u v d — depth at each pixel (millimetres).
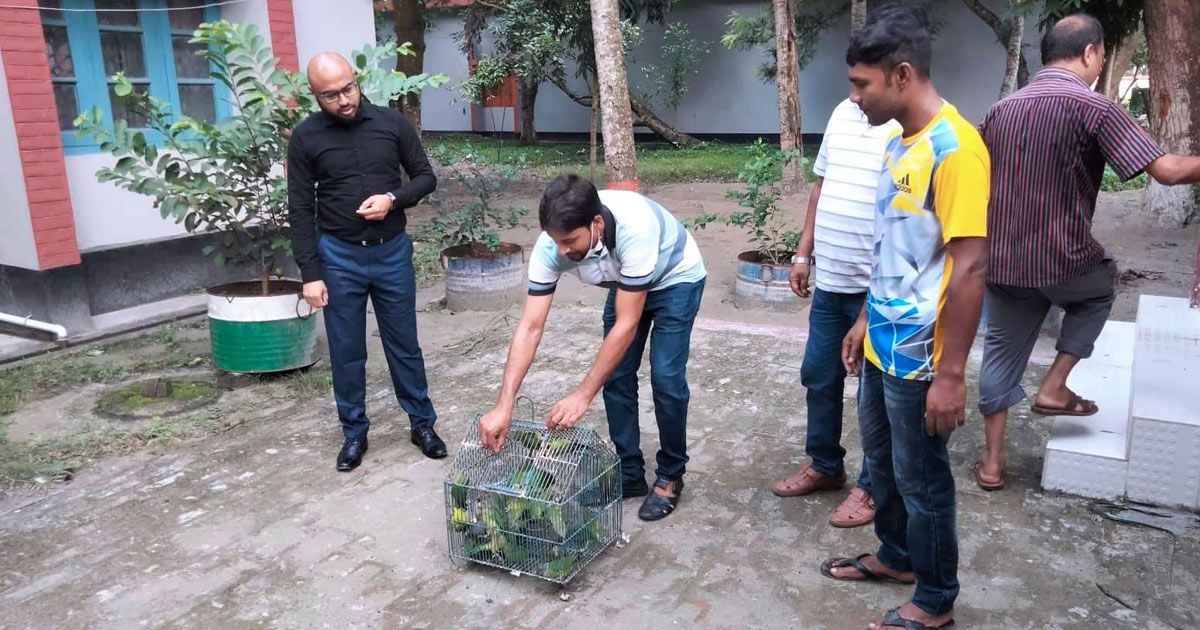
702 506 3639
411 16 13469
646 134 22531
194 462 4180
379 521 3576
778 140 21125
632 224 2918
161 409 4832
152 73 6816
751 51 20828
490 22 21516
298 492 3846
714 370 5270
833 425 3541
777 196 7105
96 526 3590
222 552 3365
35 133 5820
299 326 5199
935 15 18656
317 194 3957
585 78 17906
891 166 2316
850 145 3160
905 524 2893
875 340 2453
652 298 3326
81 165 6355
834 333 3365
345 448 4090
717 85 21469
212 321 5133
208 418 4695
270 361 5125
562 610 2943
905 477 2508
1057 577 3043
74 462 4176
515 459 3201
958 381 2242
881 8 2211
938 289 2287
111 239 6609
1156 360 3834
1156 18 8672
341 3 7773
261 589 3113
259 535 3480
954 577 2645
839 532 3414
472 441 3299
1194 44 8500
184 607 3016
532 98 22078
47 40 6148
